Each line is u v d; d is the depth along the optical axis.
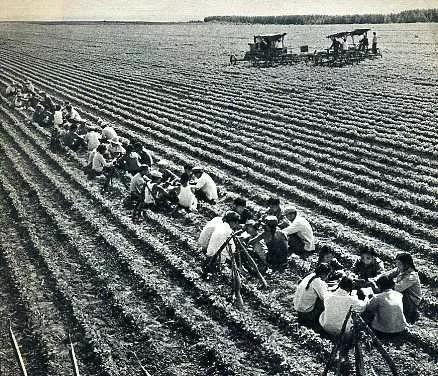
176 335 10.16
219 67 45.62
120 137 24.12
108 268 12.66
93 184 18.47
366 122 25.08
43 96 36.09
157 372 9.19
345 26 77.56
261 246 12.30
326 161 19.94
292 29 78.06
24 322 10.88
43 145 23.66
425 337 9.52
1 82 43.12
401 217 14.70
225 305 10.72
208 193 16.27
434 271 11.81
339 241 13.69
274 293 11.26
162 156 21.73
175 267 12.34
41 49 67.31
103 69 48.28
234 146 21.98
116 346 9.91
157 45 66.94
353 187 16.89
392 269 11.09
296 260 12.40
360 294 9.83
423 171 18.27
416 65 41.25
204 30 89.12
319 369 8.89
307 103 29.91
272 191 17.17
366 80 35.97
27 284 12.23
